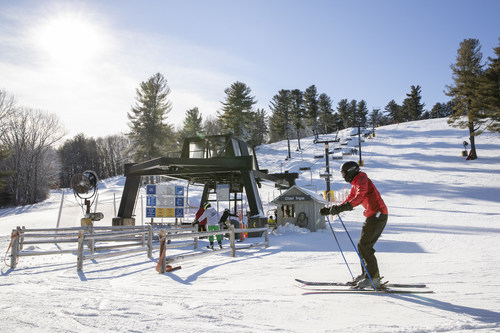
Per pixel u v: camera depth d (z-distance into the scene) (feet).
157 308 11.62
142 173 57.36
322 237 46.96
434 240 36.99
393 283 15.67
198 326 9.49
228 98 217.56
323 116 350.64
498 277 16.42
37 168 194.29
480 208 83.66
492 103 145.59
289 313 10.75
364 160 188.14
